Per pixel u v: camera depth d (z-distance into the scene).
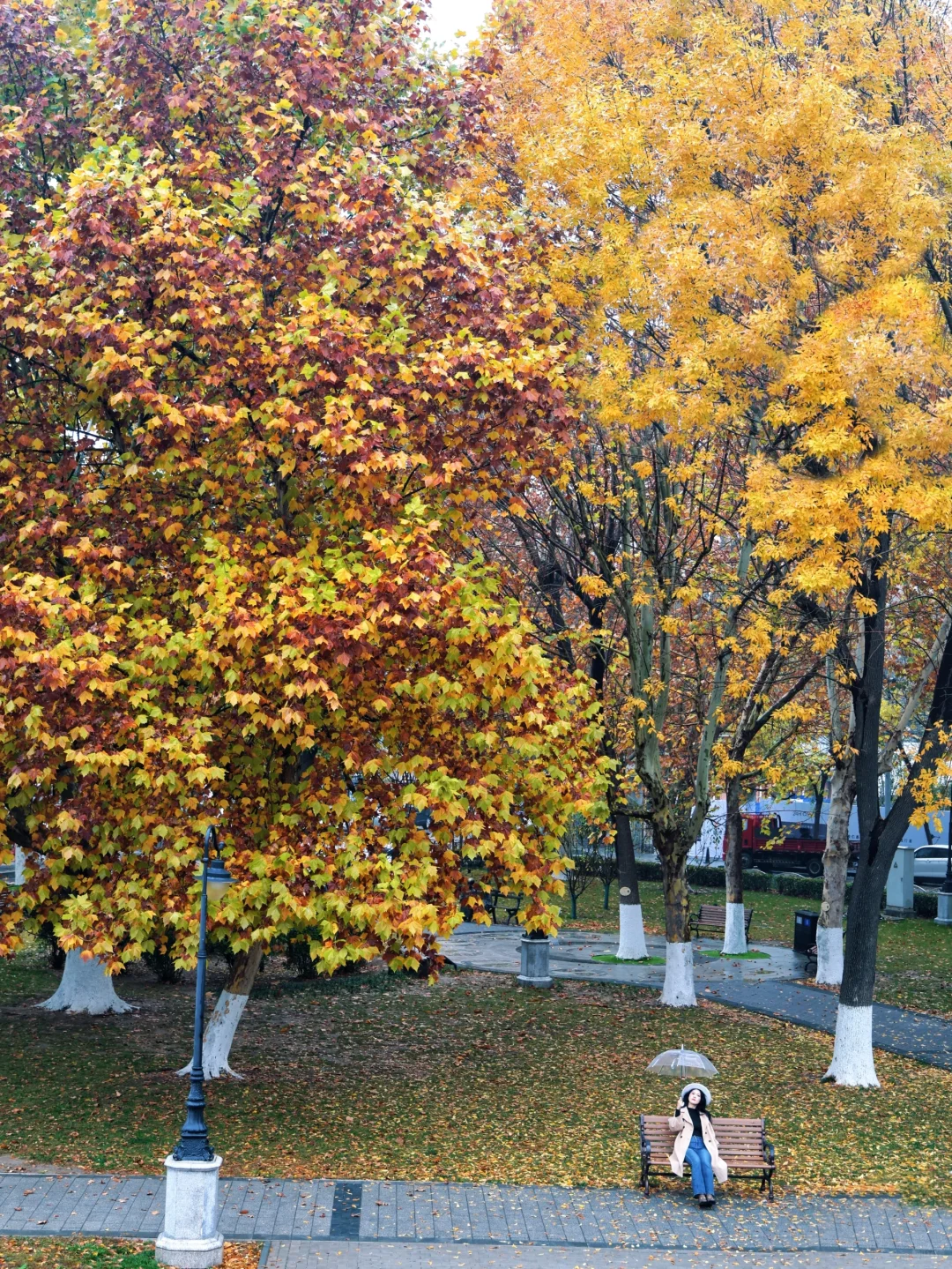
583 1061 19.48
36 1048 18.50
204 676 13.23
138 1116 15.26
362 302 15.26
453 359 14.10
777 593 16.89
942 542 18.95
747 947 31.38
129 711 13.16
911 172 15.22
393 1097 17.02
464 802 13.66
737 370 16.39
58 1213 11.73
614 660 24.52
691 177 16.83
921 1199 13.64
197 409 13.09
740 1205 13.34
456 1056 19.67
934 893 38.66
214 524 14.83
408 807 14.10
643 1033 21.50
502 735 14.51
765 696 24.08
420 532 13.23
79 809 12.80
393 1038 20.78
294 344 13.59
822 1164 14.74
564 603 27.12
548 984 25.48
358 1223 12.16
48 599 12.74
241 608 12.62
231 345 14.44
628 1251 11.84
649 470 17.27
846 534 16.11
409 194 15.13
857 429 14.98
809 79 15.36
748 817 48.88
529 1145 15.14
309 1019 21.97
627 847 28.95
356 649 12.59
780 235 15.99
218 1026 17.50
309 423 13.14
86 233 13.44
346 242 15.41
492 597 15.91
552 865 15.18
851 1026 18.48
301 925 14.02
